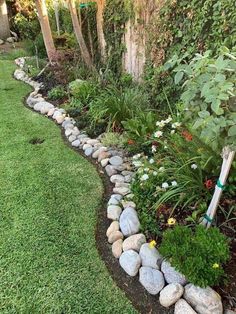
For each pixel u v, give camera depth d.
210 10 2.62
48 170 2.78
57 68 5.05
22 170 2.78
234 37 2.38
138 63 4.12
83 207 2.30
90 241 2.00
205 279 1.53
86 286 1.70
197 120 1.47
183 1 2.91
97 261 1.85
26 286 1.69
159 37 3.32
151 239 1.91
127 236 1.97
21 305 1.59
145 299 1.63
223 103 1.43
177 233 1.75
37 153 3.08
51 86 4.91
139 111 3.27
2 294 1.65
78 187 2.53
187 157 2.14
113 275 1.77
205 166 1.98
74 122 3.67
